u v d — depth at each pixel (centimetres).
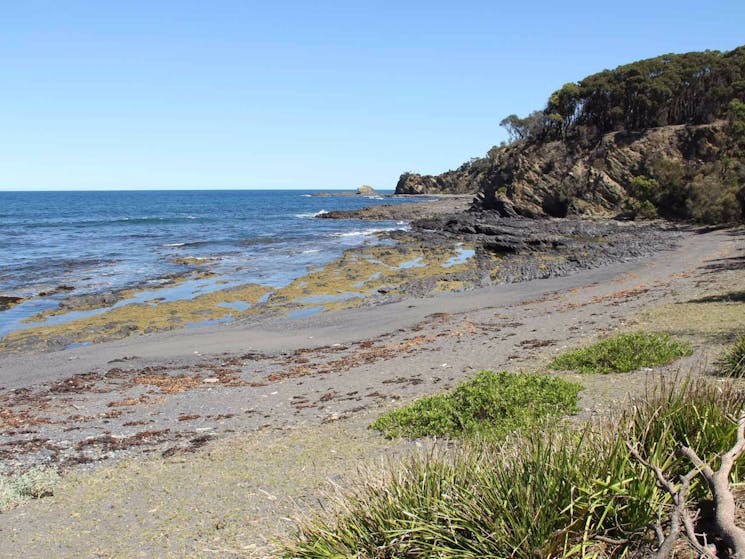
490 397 913
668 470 409
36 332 2333
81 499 821
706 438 446
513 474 401
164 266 4025
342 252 4725
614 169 7375
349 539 410
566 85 8638
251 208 13188
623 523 375
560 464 398
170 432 1141
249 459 910
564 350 1434
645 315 1761
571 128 8675
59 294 3075
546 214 7538
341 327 2280
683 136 7300
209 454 967
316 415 1150
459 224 6322
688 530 317
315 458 866
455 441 814
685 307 1797
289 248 5069
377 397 1233
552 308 2305
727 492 349
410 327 2189
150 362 1870
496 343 1702
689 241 4534
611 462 397
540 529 357
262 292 3070
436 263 4034
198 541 646
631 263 3631
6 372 1817
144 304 2808
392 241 5522
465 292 2969
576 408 857
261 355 1897
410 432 902
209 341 2145
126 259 4381
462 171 17462
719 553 336
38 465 987
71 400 1448
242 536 638
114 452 1042
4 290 3153
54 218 9338
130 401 1402
